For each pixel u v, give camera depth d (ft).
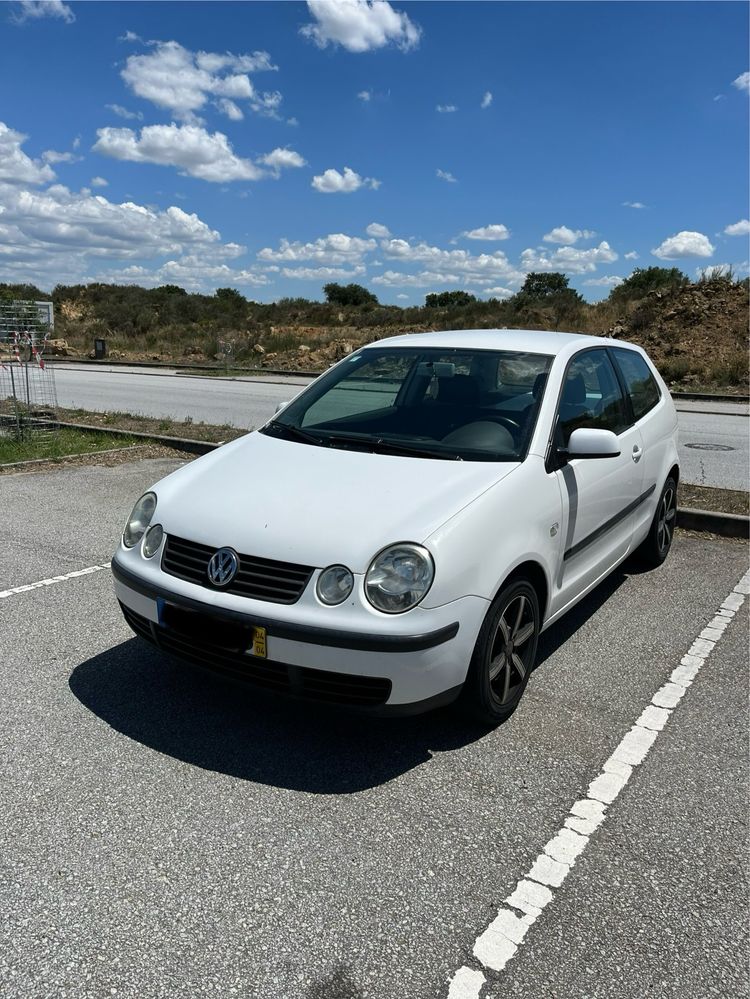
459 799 10.11
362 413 14.38
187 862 8.84
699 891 8.62
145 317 151.53
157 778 10.36
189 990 7.18
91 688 12.73
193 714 11.99
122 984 7.22
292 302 170.60
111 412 44.16
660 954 7.73
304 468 12.30
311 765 10.75
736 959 7.69
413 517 10.58
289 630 9.96
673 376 74.43
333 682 10.05
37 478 28.02
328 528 10.50
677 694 13.07
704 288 88.84
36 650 14.11
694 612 16.76
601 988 7.32
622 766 10.94
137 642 14.55
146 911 8.11
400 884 8.60
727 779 10.71
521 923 8.08
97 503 24.57
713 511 23.17
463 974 7.43
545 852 9.18
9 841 9.12
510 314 121.49
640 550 19.43
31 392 57.98
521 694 12.16
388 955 7.63
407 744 11.35
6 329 35.68
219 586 10.60
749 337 79.92
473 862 8.98
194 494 12.01
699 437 41.11
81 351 116.67
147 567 11.54
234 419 43.32
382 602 9.91
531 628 12.19
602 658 14.42
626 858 9.11
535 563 12.00
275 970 7.41
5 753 10.85
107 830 9.34
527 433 12.89
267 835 9.32
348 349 100.94
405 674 9.93
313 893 8.42
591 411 14.99
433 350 15.31
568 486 13.04
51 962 7.45
